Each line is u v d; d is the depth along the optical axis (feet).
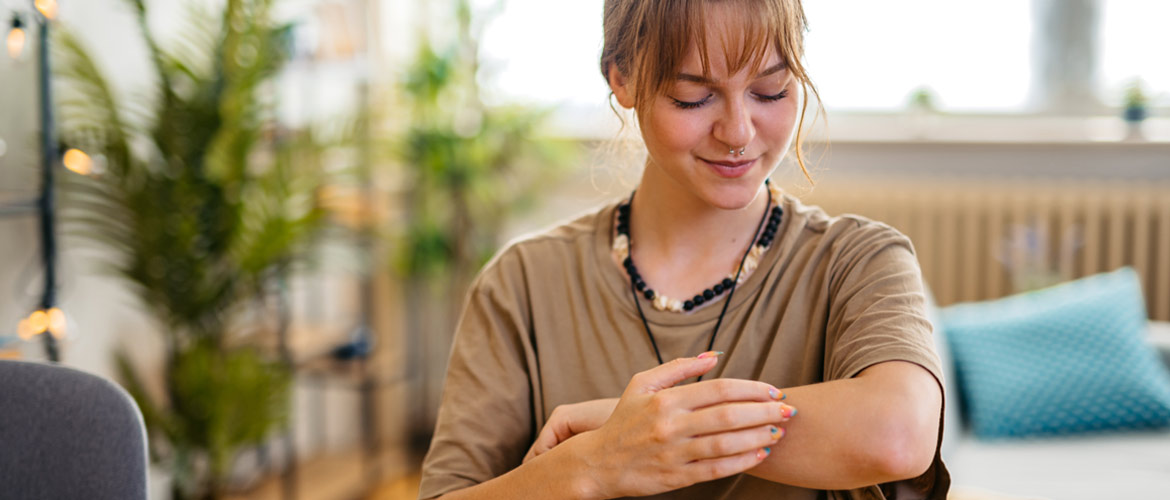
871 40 12.09
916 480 2.72
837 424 2.49
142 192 7.41
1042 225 10.76
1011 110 11.96
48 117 6.49
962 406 8.63
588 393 3.08
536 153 11.30
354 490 10.61
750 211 3.04
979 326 8.70
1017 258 10.82
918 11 11.98
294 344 9.61
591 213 3.39
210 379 7.87
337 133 8.59
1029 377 8.29
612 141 3.49
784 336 2.91
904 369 2.54
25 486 3.22
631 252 3.16
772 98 2.72
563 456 2.65
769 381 2.89
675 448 2.47
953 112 12.09
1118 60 11.67
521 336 3.20
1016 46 11.88
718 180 2.76
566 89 12.59
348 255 10.83
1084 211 10.82
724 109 2.67
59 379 3.27
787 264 3.00
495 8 11.34
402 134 10.96
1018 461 7.68
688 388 2.52
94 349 8.15
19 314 7.22
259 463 10.56
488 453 3.10
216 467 8.07
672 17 2.60
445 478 3.05
